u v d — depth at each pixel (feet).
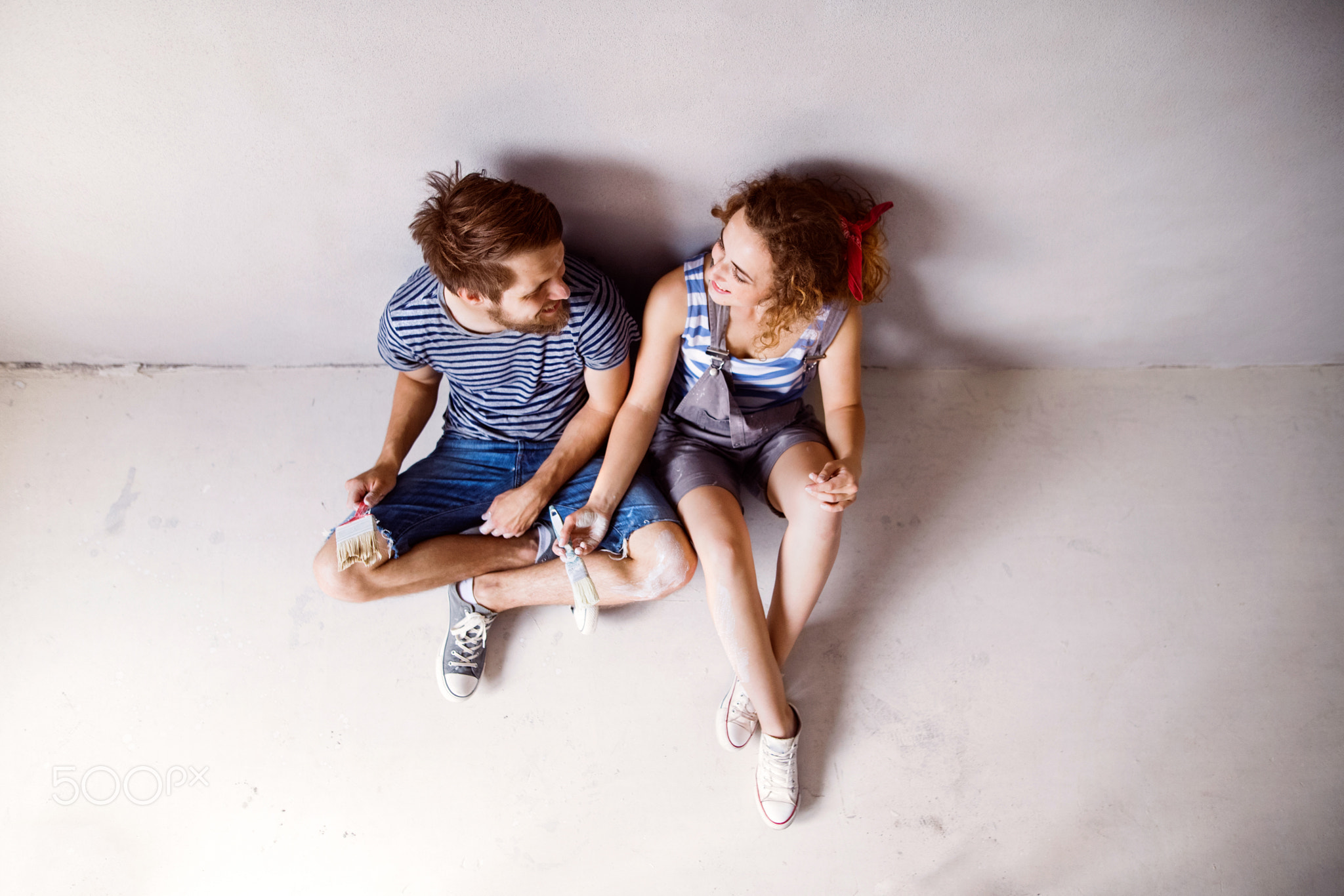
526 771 5.07
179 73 4.00
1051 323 6.05
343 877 4.79
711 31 3.93
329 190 4.72
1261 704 5.44
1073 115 4.41
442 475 5.15
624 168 4.65
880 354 6.39
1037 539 5.93
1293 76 4.23
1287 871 4.97
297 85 4.10
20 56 3.87
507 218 3.90
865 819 5.03
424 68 4.04
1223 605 5.75
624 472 4.91
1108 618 5.68
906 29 3.95
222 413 6.08
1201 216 5.09
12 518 5.65
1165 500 6.12
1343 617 5.75
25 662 5.24
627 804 5.00
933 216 5.04
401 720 5.18
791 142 4.52
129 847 4.82
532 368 4.88
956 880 4.90
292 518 5.74
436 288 4.46
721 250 4.31
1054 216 5.07
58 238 4.97
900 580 5.74
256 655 5.32
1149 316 5.99
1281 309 5.95
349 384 6.23
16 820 4.85
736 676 5.31
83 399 6.08
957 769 5.18
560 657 5.39
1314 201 4.99
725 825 4.98
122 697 5.17
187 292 5.49
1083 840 5.01
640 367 4.91
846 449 4.90
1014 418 6.40
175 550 5.60
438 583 5.02
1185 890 4.92
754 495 5.43
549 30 3.89
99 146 4.37
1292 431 6.44
